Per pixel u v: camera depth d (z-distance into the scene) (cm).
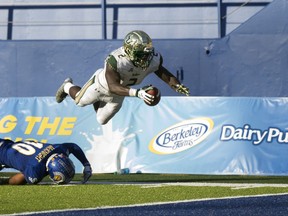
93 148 4591
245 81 5762
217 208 2584
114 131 4584
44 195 2959
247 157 4378
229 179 4047
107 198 2862
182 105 4547
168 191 3098
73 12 6481
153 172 4453
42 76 5928
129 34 3028
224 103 4503
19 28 6512
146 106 4591
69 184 3472
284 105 4453
